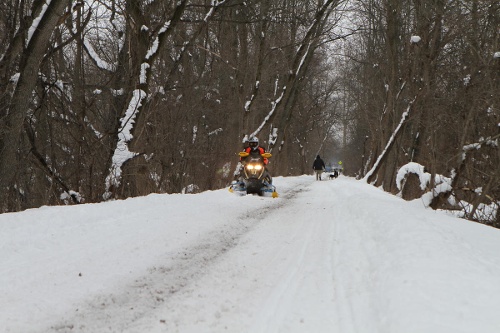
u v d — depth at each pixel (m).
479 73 10.30
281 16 17.69
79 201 10.10
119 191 10.32
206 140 15.42
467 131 10.03
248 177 11.97
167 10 11.64
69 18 10.67
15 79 8.38
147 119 11.16
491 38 10.29
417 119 16.47
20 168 9.77
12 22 9.09
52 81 9.98
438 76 12.57
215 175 15.94
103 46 12.68
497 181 9.03
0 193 7.93
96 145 10.36
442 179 10.23
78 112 10.36
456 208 11.28
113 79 11.83
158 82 12.70
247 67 17.59
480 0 9.00
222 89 17.95
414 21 16.34
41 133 10.67
